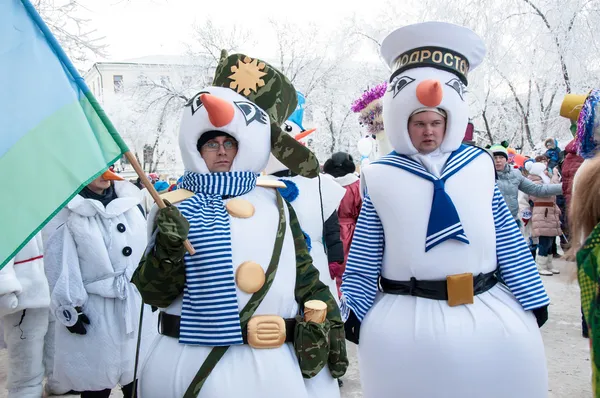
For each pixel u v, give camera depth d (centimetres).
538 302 263
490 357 247
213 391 187
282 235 211
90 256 325
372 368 266
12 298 311
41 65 180
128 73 2823
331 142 2152
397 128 277
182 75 2105
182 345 197
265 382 190
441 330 250
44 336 376
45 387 407
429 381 250
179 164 2928
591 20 1309
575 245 173
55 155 176
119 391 422
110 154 181
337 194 361
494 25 1395
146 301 202
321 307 200
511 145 1858
